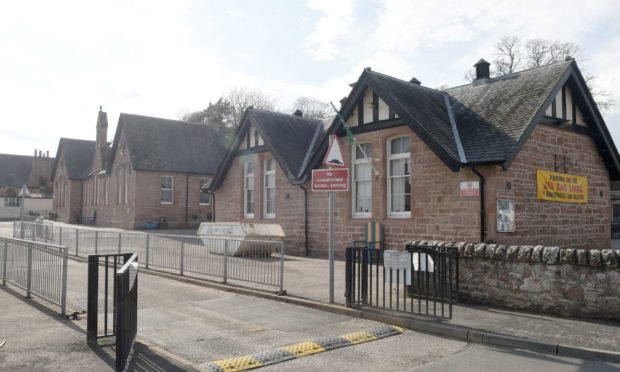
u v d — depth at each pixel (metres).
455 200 14.49
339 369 6.07
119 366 5.50
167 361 6.07
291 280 12.37
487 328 7.67
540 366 6.24
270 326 8.15
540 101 14.89
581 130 17.31
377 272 9.20
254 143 22.50
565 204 16.38
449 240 14.59
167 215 37.78
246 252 12.17
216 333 7.64
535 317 8.41
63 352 6.38
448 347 7.11
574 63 16.33
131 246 15.90
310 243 19.41
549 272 8.69
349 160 17.83
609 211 18.78
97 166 45.53
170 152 38.91
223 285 11.64
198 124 42.53
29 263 9.88
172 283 12.48
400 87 17.08
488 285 9.33
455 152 14.52
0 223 45.84
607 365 6.30
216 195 24.86
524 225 14.64
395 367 6.17
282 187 20.77
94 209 45.75
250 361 6.28
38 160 70.19
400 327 8.22
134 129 38.75
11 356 6.20
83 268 14.90
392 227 16.19
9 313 8.50
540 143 15.51
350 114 17.72
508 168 14.08
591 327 7.75
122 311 5.58
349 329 8.03
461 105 17.36
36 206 66.75
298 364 6.23
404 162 16.28
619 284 8.11
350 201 17.75
